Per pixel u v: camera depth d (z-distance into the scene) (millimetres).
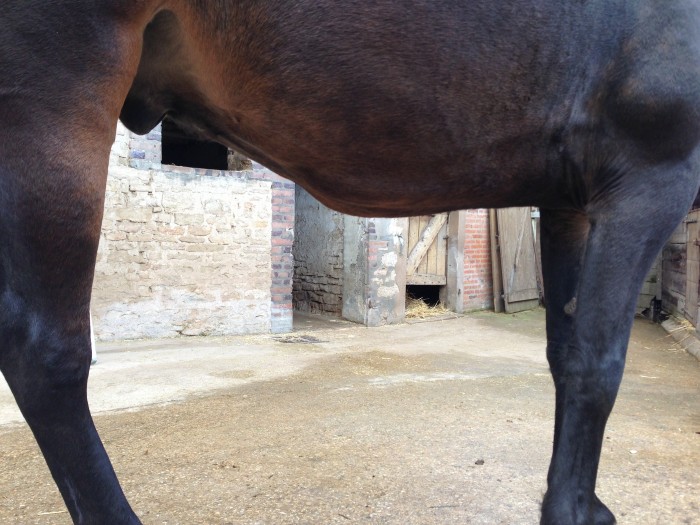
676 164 1428
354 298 8562
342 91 1270
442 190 1491
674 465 2943
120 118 1491
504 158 1438
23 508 2371
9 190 1127
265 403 4082
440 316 9148
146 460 2920
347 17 1212
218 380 4793
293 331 7645
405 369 5430
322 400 4188
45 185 1126
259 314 7387
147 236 6574
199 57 1273
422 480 2684
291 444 3184
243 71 1256
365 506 2398
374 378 5000
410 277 9125
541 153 1450
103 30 1142
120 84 1199
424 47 1262
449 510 2375
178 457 2965
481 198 1555
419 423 3617
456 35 1272
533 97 1373
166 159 11500
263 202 7336
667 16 1370
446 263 9656
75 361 1230
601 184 1474
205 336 7000
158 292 6688
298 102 1282
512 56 1322
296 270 9852
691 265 7371
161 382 4672
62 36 1116
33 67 1109
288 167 1484
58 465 1261
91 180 1172
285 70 1240
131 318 6531
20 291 1190
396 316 8578
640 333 7848
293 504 2408
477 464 2896
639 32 1366
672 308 8312
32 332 1194
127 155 6418
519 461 2951
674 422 3781
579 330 1474
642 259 1435
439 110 1329
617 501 2477
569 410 1497
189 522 2242
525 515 2342
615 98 1394
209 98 1367
